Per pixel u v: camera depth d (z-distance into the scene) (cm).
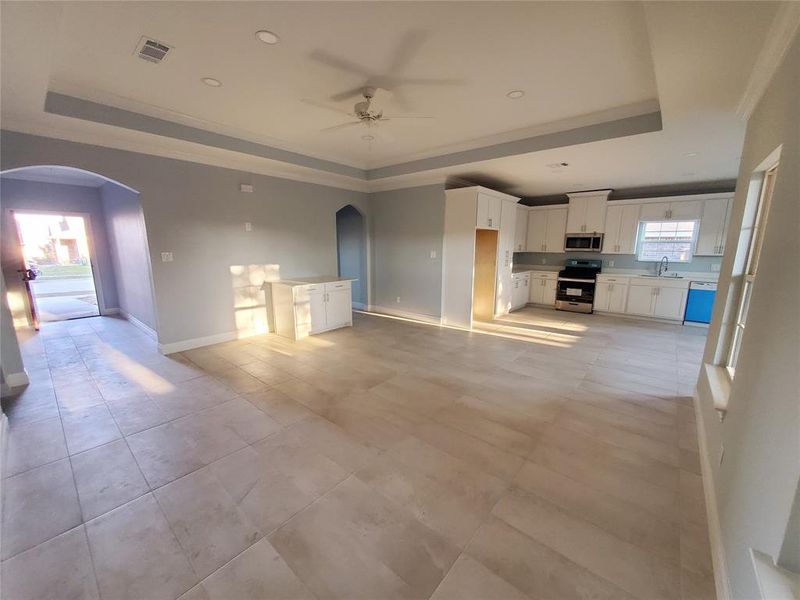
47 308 686
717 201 556
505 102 311
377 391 319
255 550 158
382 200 628
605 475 209
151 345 449
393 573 148
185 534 166
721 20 158
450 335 509
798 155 123
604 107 321
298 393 313
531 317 636
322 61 246
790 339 109
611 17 195
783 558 95
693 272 604
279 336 497
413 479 204
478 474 209
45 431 252
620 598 138
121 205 513
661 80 217
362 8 190
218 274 452
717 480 178
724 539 145
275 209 502
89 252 603
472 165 457
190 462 219
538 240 745
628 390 325
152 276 397
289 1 184
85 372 360
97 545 160
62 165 324
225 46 227
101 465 215
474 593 139
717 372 245
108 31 210
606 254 690
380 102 294
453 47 227
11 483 199
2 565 150
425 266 588
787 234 125
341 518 176
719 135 315
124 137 346
